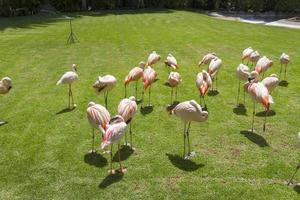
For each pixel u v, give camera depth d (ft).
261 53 60.44
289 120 33.81
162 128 32.45
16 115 35.88
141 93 41.04
